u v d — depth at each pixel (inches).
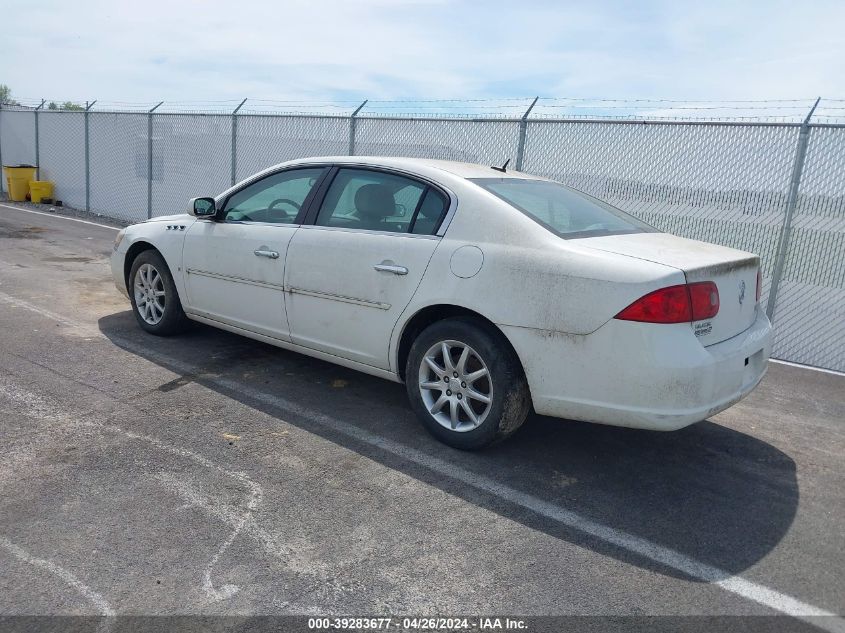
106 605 100.2
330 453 153.9
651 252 142.6
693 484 150.3
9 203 650.8
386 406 184.1
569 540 124.8
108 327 241.3
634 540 126.1
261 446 155.1
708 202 278.8
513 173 189.6
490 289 147.1
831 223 252.7
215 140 488.1
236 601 102.9
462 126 349.4
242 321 201.9
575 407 140.3
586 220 163.9
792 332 266.4
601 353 134.7
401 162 174.2
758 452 170.1
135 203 573.6
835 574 118.9
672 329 130.7
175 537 117.6
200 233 209.9
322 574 110.5
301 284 181.5
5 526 117.6
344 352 177.0
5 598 100.2
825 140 250.8
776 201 263.0
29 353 206.8
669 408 131.3
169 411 171.2
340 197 180.7
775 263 265.6
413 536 123.0
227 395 184.4
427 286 156.4
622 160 298.8
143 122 551.5
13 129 711.1
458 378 155.7
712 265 138.2
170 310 225.1
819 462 166.1
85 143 614.5
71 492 129.7
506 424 150.9
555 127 317.7
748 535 130.2
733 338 147.1
